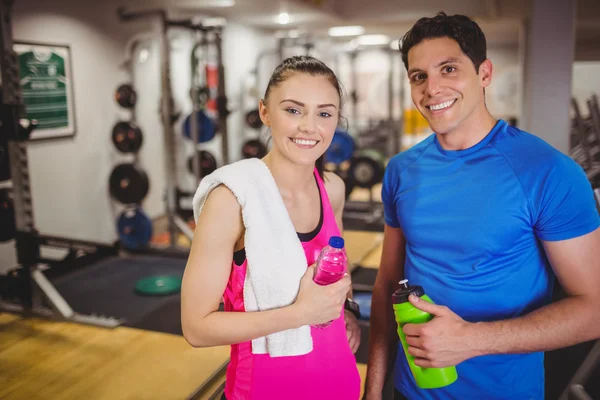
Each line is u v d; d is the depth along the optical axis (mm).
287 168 938
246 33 6977
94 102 4492
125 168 4305
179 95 5691
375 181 5586
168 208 4402
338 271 847
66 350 2660
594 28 7742
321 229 985
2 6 2820
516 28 7926
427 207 1016
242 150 5883
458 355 864
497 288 951
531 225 922
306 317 838
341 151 5285
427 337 859
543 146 930
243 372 952
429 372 938
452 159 996
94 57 4477
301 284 855
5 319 3053
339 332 993
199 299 841
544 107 3277
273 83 901
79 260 4121
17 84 2920
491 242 935
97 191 4570
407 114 9852
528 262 947
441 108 953
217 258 849
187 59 5820
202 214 862
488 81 980
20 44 3727
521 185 914
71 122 4230
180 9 5520
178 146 5707
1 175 2941
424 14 6488
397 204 1084
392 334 1190
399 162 1102
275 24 7012
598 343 1445
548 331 857
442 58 930
